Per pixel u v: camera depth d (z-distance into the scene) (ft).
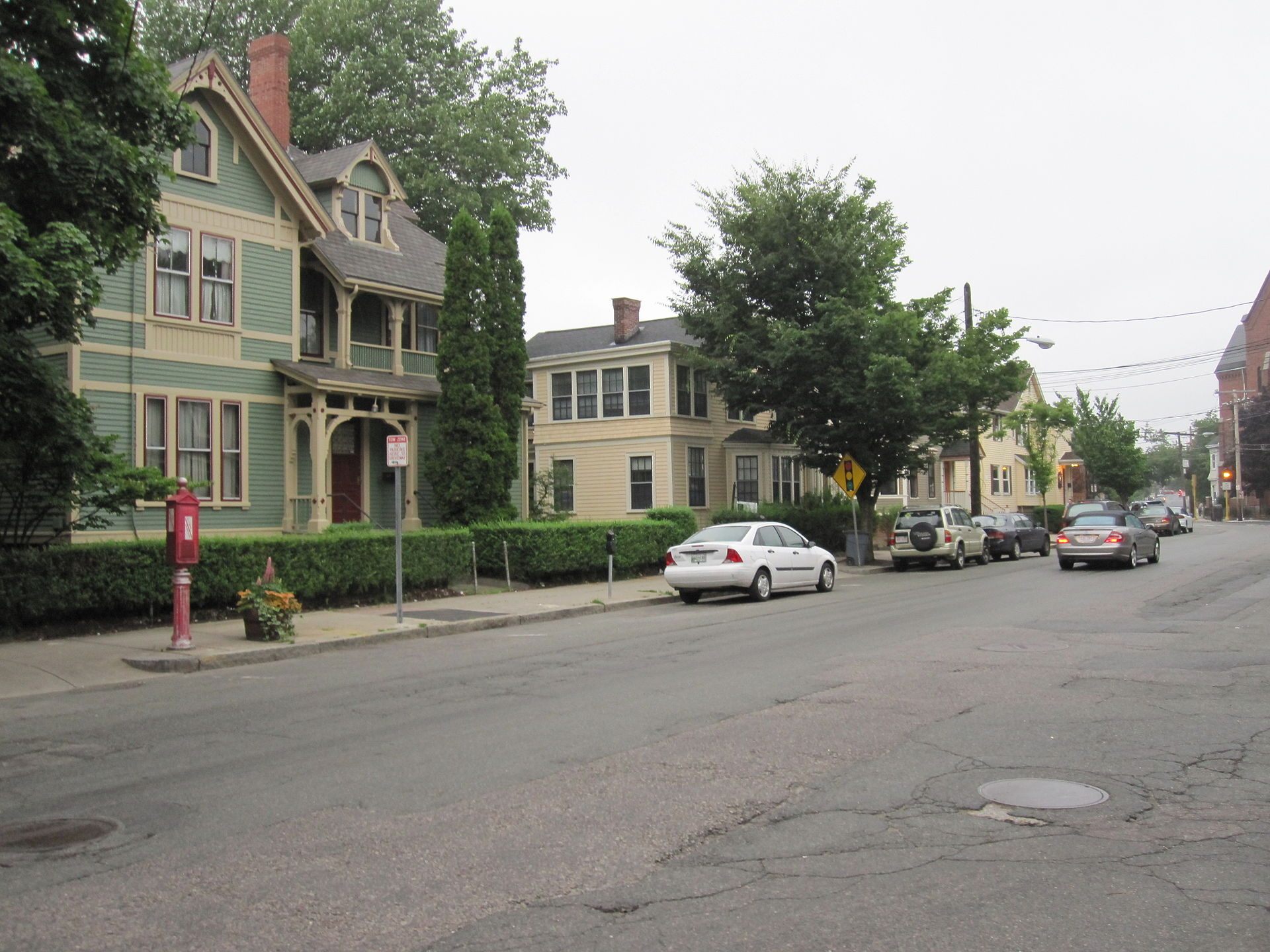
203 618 54.08
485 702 32.37
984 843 18.15
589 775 23.04
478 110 130.62
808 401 98.27
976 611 55.36
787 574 69.10
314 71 130.82
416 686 36.09
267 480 74.79
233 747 26.96
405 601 64.69
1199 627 46.52
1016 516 112.78
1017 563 101.50
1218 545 115.44
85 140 38.42
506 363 84.58
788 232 99.35
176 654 42.93
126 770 24.80
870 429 97.35
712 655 41.39
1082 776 22.31
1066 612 53.57
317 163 87.15
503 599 66.28
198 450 70.59
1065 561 85.87
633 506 121.19
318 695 34.65
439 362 82.17
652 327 127.75
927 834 18.63
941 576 85.20
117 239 41.37
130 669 40.93
